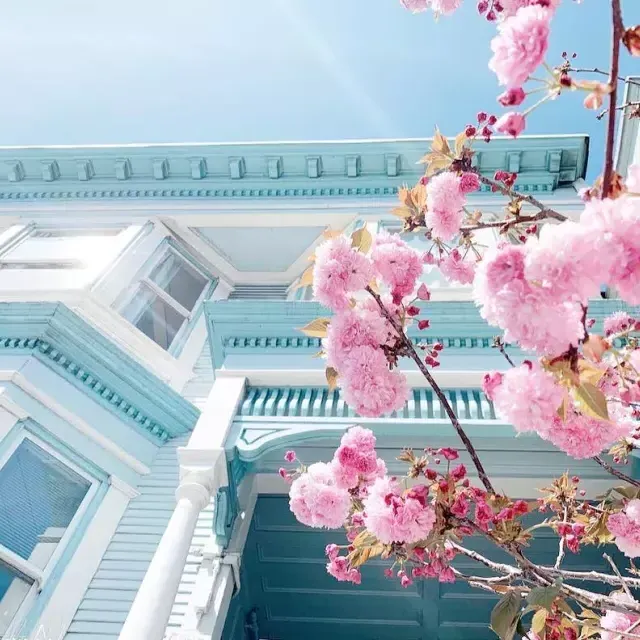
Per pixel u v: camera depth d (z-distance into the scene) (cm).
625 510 315
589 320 295
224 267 1159
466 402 542
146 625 389
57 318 647
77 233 1079
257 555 664
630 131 811
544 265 180
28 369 620
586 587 627
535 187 1045
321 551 658
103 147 1158
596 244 180
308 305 630
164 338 920
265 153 1129
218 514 542
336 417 546
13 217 1123
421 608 655
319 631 679
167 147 1149
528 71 198
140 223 1066
